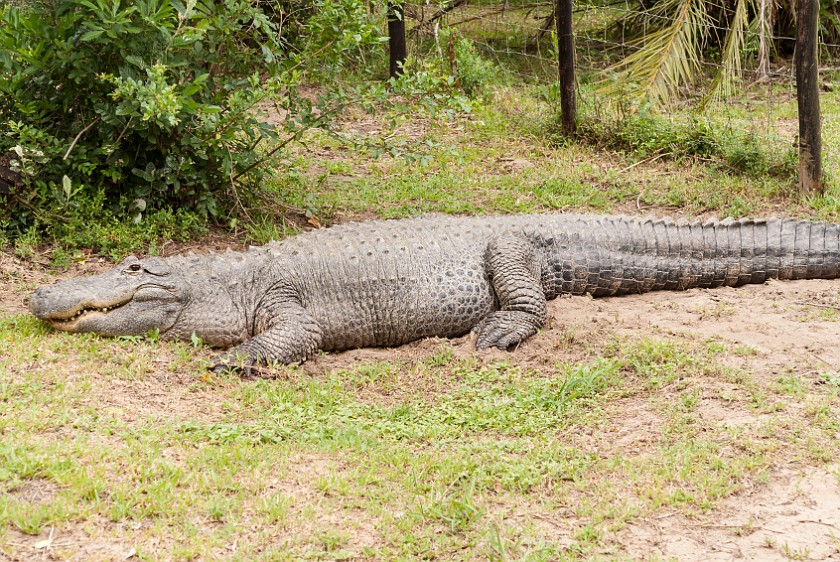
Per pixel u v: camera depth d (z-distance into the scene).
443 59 14.12
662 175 10.80
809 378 6.20
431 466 5.26
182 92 8.45
